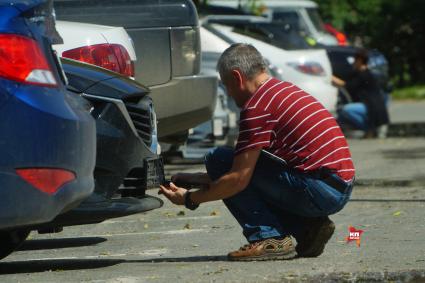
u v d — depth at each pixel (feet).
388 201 72.69
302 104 46.29
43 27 42.29
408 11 255.29
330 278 43.39
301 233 47.96
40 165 40.34
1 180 40.04
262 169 46.50
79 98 44.16
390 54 261.44
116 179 45.34
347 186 46.55
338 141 46.68
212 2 145.48
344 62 146.10
